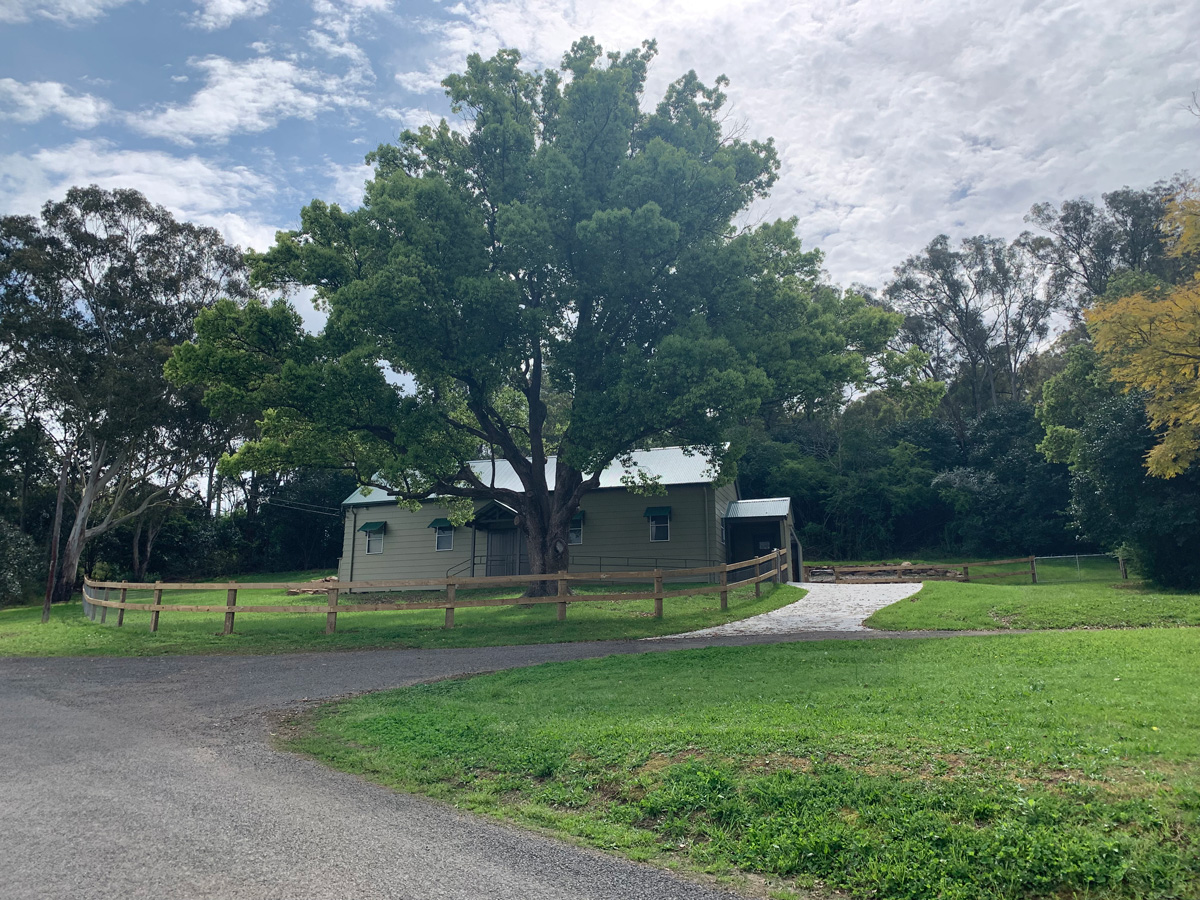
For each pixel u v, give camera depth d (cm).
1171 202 2033
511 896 483
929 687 921
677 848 569
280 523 5938
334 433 2123
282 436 2503
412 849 560
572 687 1087
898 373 2355
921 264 6266
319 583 1873
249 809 644
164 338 3525
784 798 607
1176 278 5069
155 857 537
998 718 751
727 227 2241
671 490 3322
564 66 2366
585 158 2112
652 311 2153
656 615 1956
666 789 651
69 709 1095
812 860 529
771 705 888
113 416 3328
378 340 2062
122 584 2153
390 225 2000
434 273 1912
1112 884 457
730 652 1331
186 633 1945
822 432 5738
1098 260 5706
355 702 1072
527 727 859
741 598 2394
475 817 634
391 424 2097
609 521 3372
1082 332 5784
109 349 3466
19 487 4731
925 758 651
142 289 3578
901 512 4928
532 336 2058
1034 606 1752
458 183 2191
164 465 3859
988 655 1136
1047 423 4119
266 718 1002
